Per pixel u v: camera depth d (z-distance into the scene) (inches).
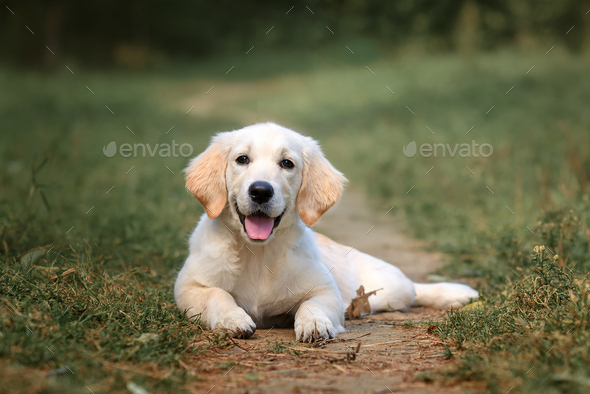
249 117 885.8
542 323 122.4
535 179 347.9
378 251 277.9
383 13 1460.4
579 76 749.9
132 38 1647.4
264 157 155.6
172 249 224.8
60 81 1081.4
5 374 92.6
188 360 117.1
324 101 932.0
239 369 114.3
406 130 611.5
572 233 200.7
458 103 689.6
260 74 1343.5
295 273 158.1
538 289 141.1
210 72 1428.4
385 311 191.8
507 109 615.5
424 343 135.7
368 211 387.2
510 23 1261.1
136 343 116.3
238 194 152.7
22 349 103.7
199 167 163.9
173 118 790.5
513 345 114.3
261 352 128.1
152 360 110.3
